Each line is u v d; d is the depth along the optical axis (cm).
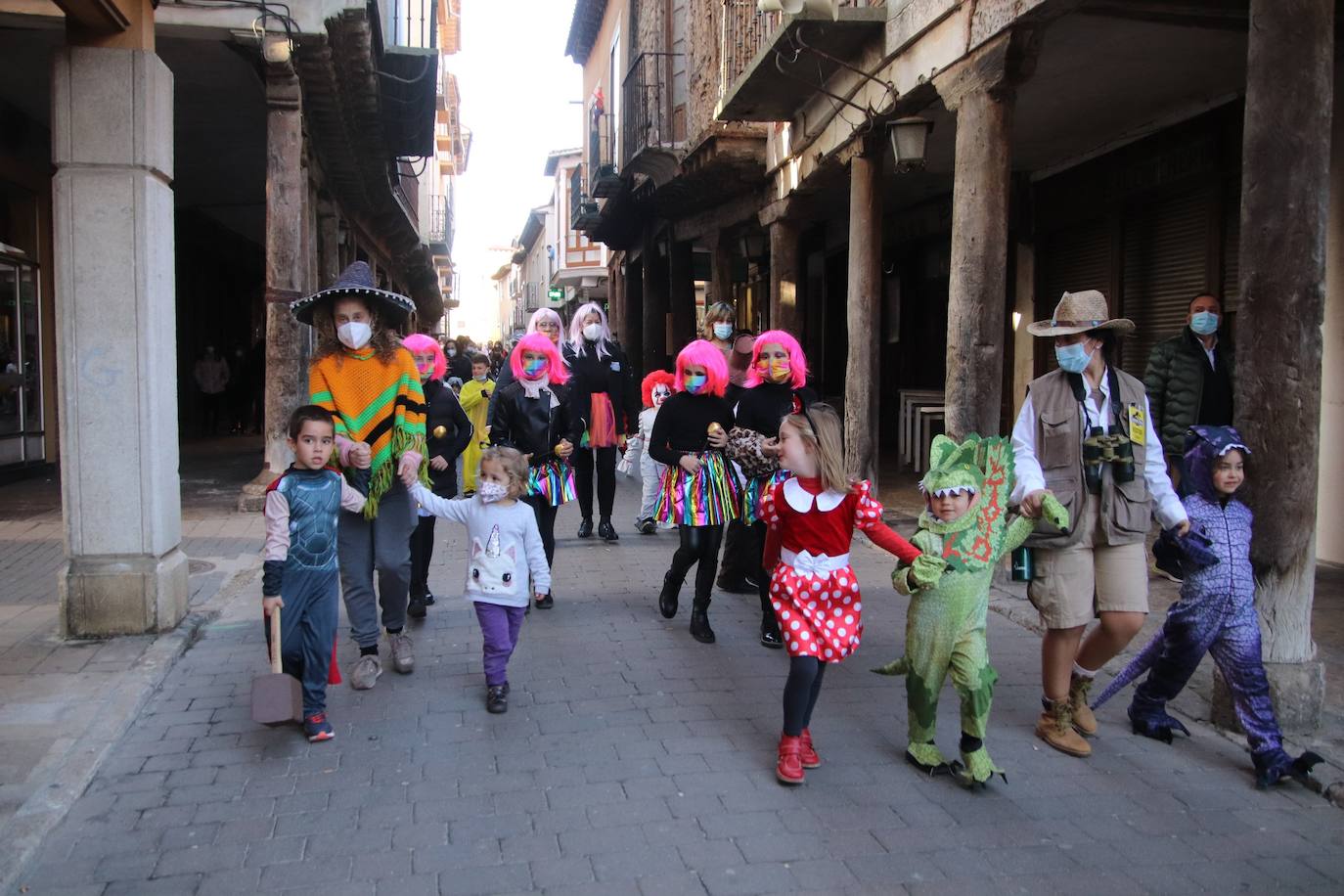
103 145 551
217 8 940
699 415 584
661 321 1984
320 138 1293
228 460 1529
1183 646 416
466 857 335
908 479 1239
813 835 352
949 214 1316
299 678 435
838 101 967
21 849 332
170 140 587
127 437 563
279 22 953
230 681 512
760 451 564
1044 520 415
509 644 477
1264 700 401
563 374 660
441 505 482
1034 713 473
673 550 860
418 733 445
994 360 698
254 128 1338
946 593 387
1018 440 430
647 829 355
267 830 354
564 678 519
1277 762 389
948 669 392
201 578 721
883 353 1620
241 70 1091
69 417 559
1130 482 417
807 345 1850
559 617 637
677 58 1592
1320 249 411
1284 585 428
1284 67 405
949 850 342
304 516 425
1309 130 405
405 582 521
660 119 1510
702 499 569
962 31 705
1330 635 564
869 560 811
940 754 407
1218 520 412
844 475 402
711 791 387
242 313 2341
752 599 691
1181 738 442
